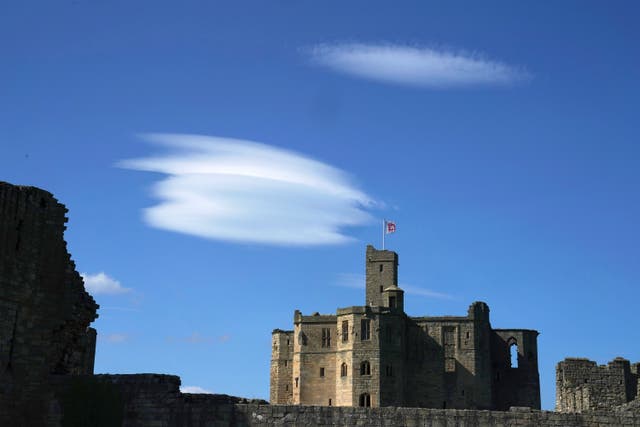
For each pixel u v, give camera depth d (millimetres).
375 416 59344
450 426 58969
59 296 64500
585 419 58875
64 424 61281
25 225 62656
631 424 58562
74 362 66875
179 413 60562
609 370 91625
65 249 65375
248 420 59969
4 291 60625
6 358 60344
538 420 58906
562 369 93500
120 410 60969
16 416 60469
